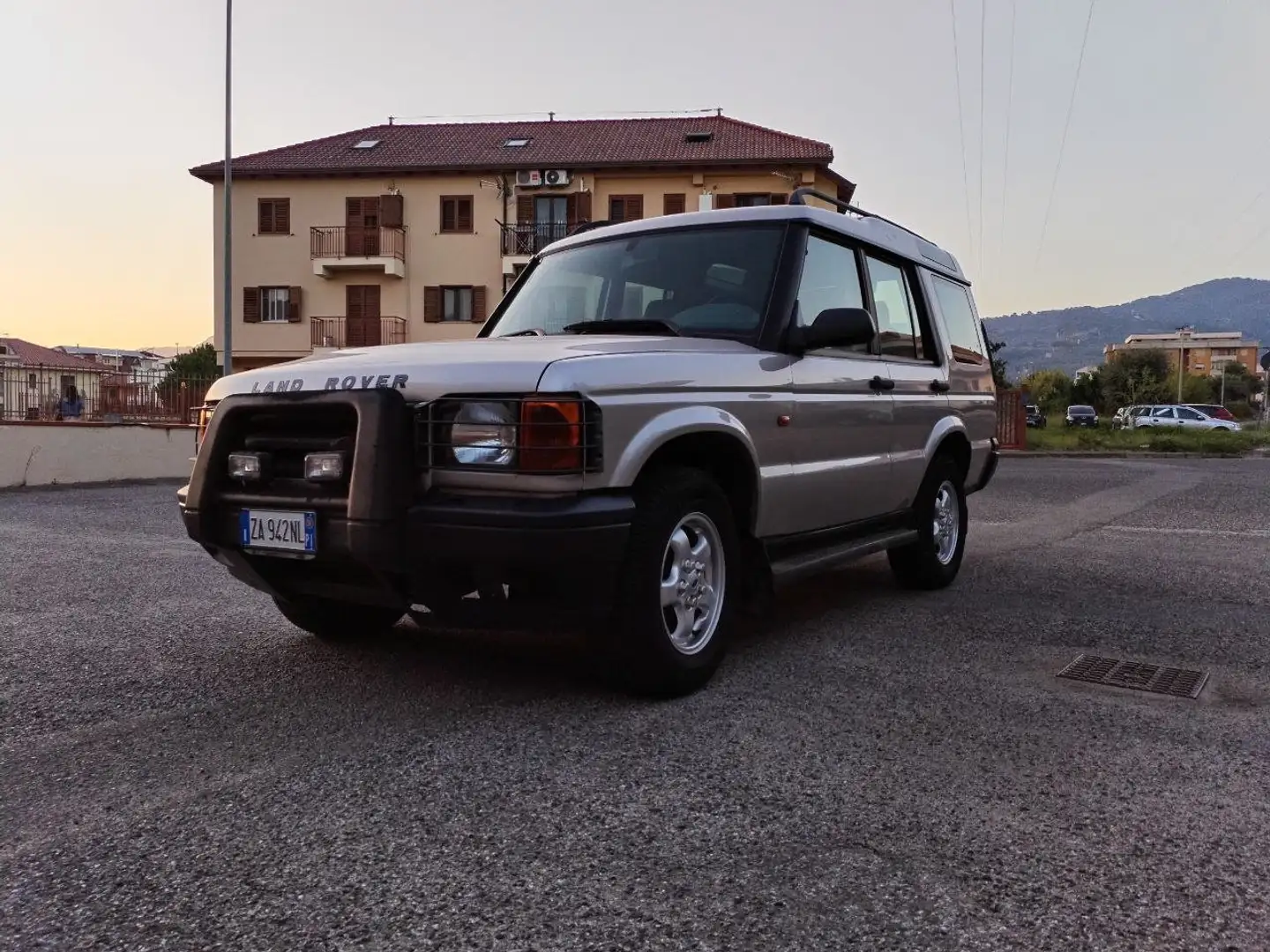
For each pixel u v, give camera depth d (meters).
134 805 2.67
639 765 2.95
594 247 4.98
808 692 3.74
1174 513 10.67
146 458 15.92
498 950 1.96
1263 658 4.33
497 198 35.25
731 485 4.02
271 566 3.69
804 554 4.47
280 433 3.55
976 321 6.79
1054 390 90.06
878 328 5.16
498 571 3.16
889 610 5.37
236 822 2.55
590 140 36.53
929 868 2.31
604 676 3.66
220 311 36.47
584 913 2.10
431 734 3.23
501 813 2.60
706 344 3.95
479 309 35.66
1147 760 3.05
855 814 2.61
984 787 2.81
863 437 4.84
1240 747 3.17
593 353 3.36
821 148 33.97
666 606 3.58
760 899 2.16
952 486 6.18
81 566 6.75
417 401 3.29
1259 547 7.98
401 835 2.47
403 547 3.18
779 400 4.11
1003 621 5.07
